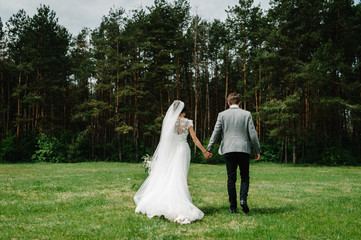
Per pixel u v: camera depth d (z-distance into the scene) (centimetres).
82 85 3675
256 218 429
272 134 2516
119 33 3166
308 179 1115
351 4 2747
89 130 3030
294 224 392
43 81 3130
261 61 2650
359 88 2566
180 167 475
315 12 2556
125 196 641
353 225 392
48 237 328
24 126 3391
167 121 499
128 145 3269
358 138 2856
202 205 549
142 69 3453
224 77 4278
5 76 3631
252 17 3184
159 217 438
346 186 882
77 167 1958
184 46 3506
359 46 2702
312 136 2745
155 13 3159
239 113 474
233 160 465
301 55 2688
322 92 2542
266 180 1073
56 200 583
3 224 387
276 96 2733
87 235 334
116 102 3133
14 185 828
